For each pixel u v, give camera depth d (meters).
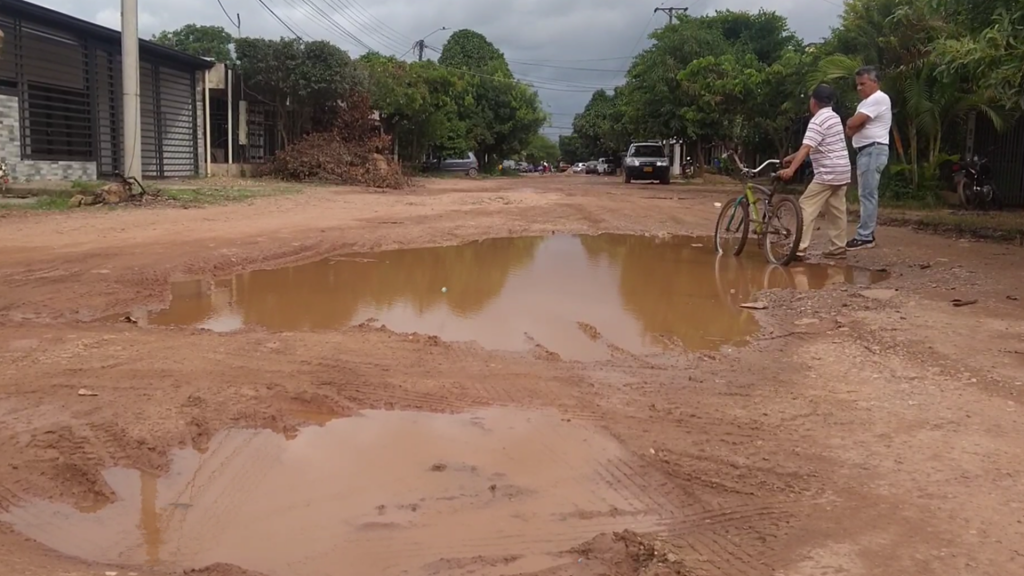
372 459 3.47
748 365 4.86
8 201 12.90
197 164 23.27
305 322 5.89
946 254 8.99
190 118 23.02
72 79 18.67
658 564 2.62
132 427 3.64
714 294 7.17
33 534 2.80
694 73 29.16
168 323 5.71
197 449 3.51
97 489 3.12
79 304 6.07
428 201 16.72
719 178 36.31
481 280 7.78
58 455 3.36
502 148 48.38
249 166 24.64
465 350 5.15
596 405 4.14
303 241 9.55
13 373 4.33
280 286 7.24
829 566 2.56
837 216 8.99
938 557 2.60
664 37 33.03
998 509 2.93
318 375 4.48
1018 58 8.60
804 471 3.32
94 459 3.34
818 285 7.54
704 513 2.99
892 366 4.71
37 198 13.49
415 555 2.72
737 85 25.72
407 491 3.18
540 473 3.36
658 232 11.91
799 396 4.25
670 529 2.88
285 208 13.77
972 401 4.09
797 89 23.38
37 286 6.55
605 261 9.09
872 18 15.75
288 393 4.15
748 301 6.84
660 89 31.88
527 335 5.63
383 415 3.96
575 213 14.42
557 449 3.59
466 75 43.75
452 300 6.81
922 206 15.28
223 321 5.86
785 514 2.95
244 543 2.78
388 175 23.14
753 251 9.98
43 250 8.19
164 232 9.85
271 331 5.54
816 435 3.71
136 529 2.86
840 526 2.83
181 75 22.52
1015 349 4.95
